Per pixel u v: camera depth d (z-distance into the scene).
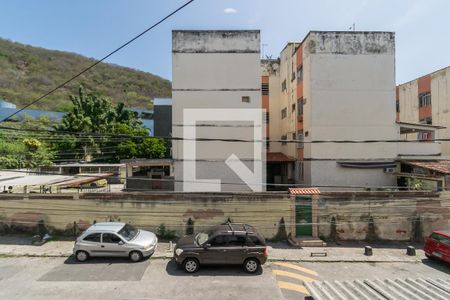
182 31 19.25
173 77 19.28
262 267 11.41
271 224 14.20
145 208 14.23
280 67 28.16
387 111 20.48
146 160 23.52
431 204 14.16
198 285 9.86
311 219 14.22
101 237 11.74
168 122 43.66
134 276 10.42
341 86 20.47
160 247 13.20
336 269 11.34
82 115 34.44
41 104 54.66
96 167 27.31
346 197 14.17
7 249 12.77
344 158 20.34
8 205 14.44
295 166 24.03
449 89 25.53
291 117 25.03
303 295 9.38
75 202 14.30
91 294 9.13
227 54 19.27
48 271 10.74
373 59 20.48
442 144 26.27
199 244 11.09
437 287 8.04
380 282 8.59
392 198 14.18
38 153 28.02
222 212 14.19
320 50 20.47
